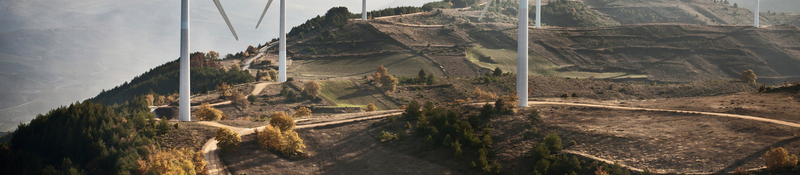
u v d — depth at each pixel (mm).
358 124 86625
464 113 85250
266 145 74312
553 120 75312
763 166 48406
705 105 77625
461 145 69562
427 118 81000
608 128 68125
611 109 79812
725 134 59281
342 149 75375
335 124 87000
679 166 52500
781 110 68750
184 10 91000
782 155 46688
